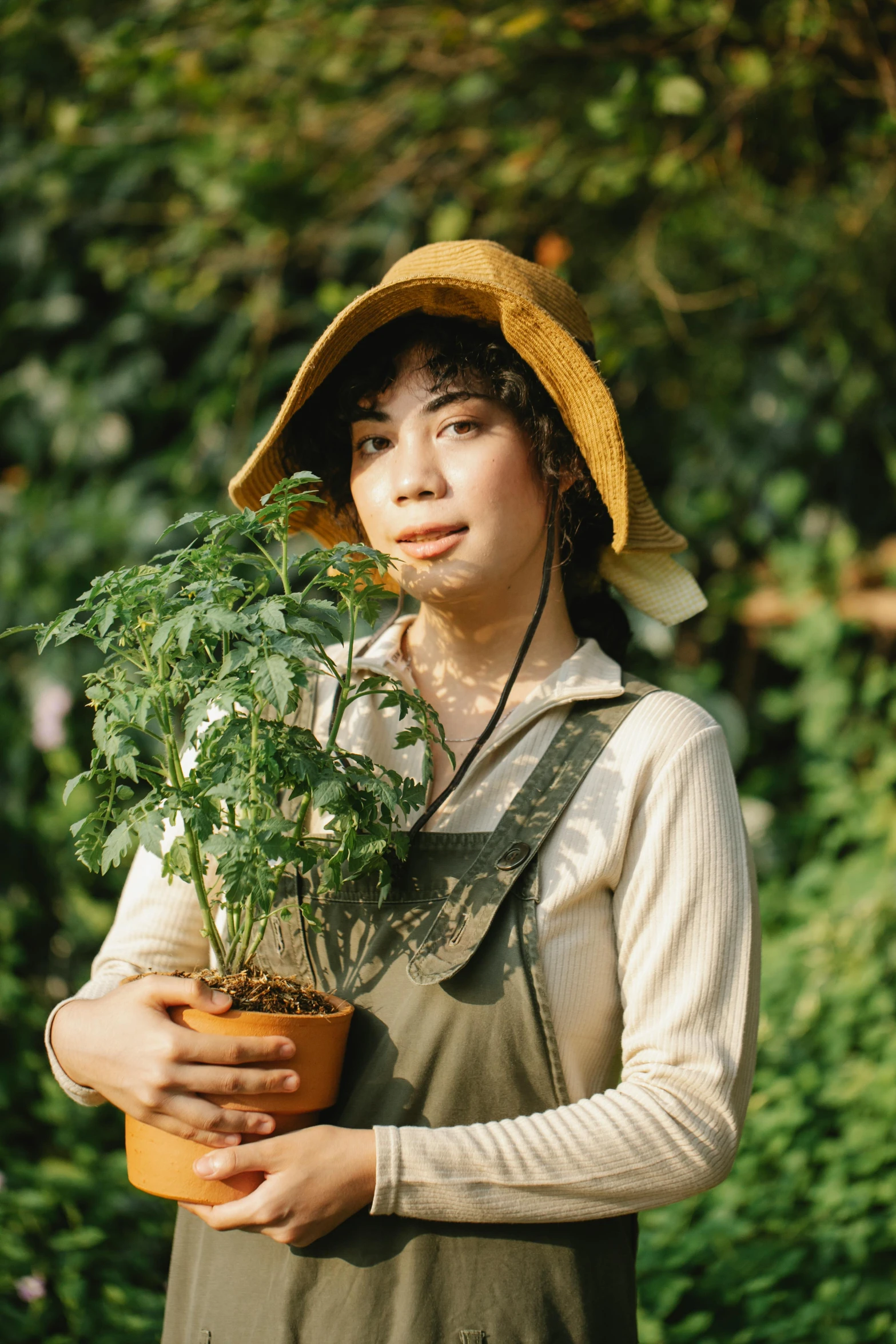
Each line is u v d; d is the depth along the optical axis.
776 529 3.87
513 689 1.27
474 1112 1.11
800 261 3.26
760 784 3.72
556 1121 1.08
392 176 3.08
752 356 3.67
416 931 1.16
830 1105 2.61
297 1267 1.10
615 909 1.16
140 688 1.08
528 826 1.15
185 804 1.05
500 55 2.75
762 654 4.04
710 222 3.21
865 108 2.91
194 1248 1.21
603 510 1.32
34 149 3.33
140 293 3.54
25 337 3.60
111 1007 1.11
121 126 3.14
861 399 3.65
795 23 2.48
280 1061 1.07
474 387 1.20
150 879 1.30
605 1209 1.08
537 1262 1.09
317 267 3.54
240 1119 1.06
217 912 1.27
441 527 1.19
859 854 3.28
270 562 1.11
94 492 3.48
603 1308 1.11
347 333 1.23
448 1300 1.08
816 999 2.82
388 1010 1.14
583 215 3.24
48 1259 2.24
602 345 3.09
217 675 1.06
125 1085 1.07
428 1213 1.06
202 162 3.06
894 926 2.95
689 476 3.77
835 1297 2.24
